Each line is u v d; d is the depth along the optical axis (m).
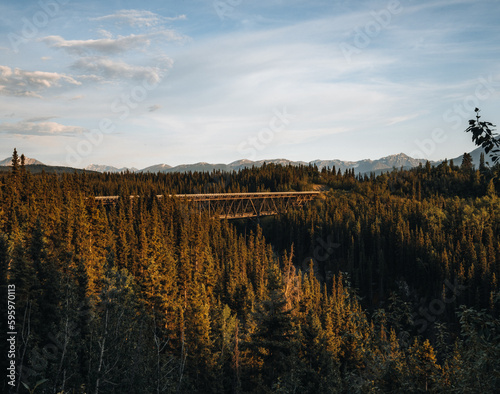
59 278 38.47
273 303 30.23
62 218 75.31
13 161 108.38
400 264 146.38
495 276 115.81
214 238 142.12
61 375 21.05
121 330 24.19
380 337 13.40
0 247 37.41
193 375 47.31
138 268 74.19
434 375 11.30
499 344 9.34
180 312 50.91
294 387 23.42
